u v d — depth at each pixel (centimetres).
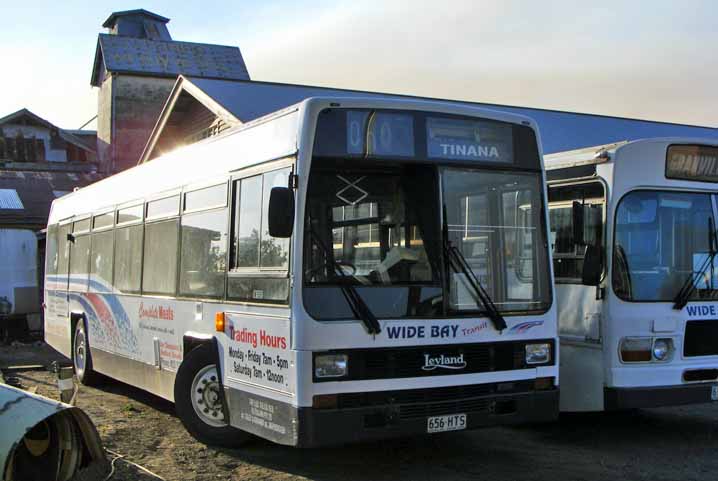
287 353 629
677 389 809
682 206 848
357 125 654
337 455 756
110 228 1099
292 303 623
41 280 2339
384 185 657
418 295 648
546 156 907
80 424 579
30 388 1170
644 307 809
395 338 634
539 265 710
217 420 782
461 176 680
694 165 854
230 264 739
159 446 791
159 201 926
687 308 827
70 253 1309
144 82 4222
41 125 4219
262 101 1956
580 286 838
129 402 1066
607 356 799
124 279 1027
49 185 3303
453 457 757
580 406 829
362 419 620
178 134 2403
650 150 831
